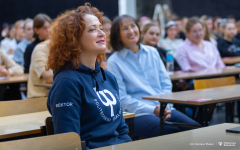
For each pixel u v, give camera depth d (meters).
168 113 2.43
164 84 2.77
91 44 1.57
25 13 8.70
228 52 6.00
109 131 1.53
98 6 8.49
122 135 1.65
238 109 3.19
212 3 11.35
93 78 1.58
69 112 1.41
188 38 4.36
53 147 1.16
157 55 2.80
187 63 4.26
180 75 3.45
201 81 2.82
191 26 4.25
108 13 8.71
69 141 1.19
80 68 1.53
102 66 1.87
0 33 8.47
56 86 1.44
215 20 8.52
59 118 1.40
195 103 1.92
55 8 8.62
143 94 2.62
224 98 2.03
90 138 1.47
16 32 6.61
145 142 1.21
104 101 1.56
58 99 1.41
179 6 10.59
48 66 1.58
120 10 9.28
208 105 2.08
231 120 2.89
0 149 1.08
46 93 3.12
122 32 2.63
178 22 7.02
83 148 1.28
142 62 2.69
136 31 2.66
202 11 11.14
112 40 2.71
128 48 2.70
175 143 1.18
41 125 1.67
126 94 2.58
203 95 2.21
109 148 1.15
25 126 1.65
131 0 9.30
